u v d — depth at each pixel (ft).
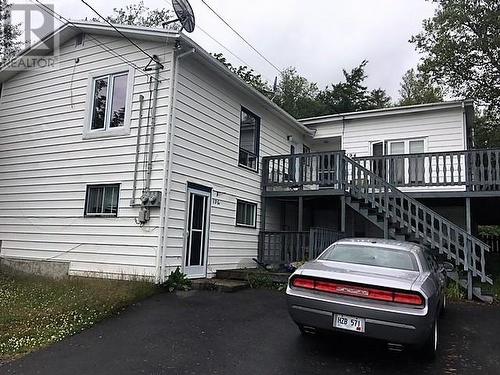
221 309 24.00
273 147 47.78
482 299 28.84
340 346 17.54
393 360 16.11
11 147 39.86
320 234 35.29
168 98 31.01
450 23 64.90
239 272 34.17
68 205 34.78
